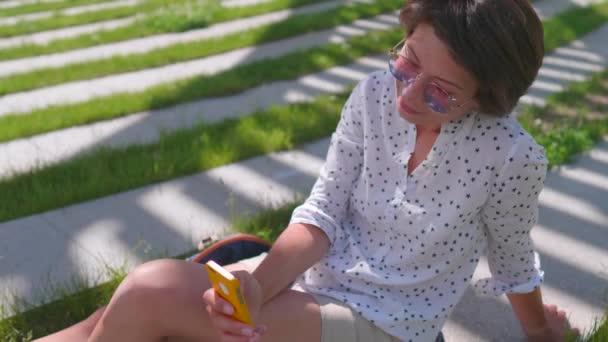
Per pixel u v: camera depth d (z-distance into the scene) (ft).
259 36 20.83
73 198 10.30
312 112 13.96
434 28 4.38
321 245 5.46
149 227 9.61
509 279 5.76
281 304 5.06
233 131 12.80
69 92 16.25
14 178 10.87
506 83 4.43
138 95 15.26
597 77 17.01
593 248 9.05
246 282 4.76
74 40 21.03
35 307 7.52
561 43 20.65
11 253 8.91
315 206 5.63
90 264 8.66
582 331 7.27
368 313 5.13
